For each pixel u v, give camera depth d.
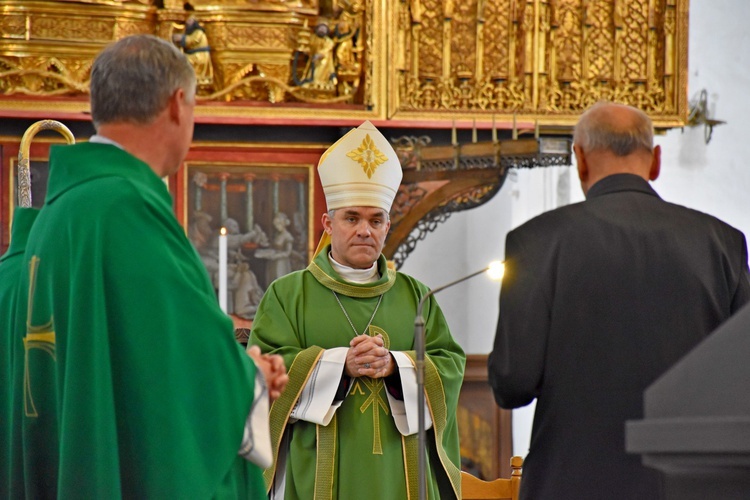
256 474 3.84
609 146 4.21
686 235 4.09
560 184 13.34
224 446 3.49
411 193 10.08
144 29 9.77
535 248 4.12
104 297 3.48
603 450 3.95
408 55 10.05
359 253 5.34
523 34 10.23
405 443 5.12
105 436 3.42
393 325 5.31
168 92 3.68
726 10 12.38
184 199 9.85
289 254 9.98
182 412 3.46
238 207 9.95
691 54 12.39
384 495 5.04
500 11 10.23
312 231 10.03
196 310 3.52
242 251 9.91
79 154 3.67
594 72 10.39
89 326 3.46
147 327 3.46
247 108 9.74
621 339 3.99
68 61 9.56
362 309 5.31
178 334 3.49
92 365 3.44
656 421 2.12
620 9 10.36
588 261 4.05
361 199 5.36
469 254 15.38
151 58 3.66
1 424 3.81
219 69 9.83
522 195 13.78
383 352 5.02
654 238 4.06
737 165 12.43
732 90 12.41
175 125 3.73
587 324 4.01
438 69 10.12
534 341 4.03
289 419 5.14
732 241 4.17
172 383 3.46
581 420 3.98
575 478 3.96
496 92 10.20
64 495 3.41
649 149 4.25
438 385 5.12
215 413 3.49
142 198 3.56
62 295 3.55
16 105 9.41
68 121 9.76
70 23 9.54
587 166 4.29
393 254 10.16
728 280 4.09
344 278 5.35
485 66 10.20
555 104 10.32
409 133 10.20
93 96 3.71
